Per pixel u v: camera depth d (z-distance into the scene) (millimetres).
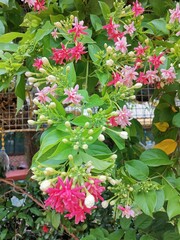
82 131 341
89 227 767
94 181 322
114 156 346
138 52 448
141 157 504
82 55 470
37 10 495
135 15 471
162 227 599
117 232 592
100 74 426
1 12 558
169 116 590
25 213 772
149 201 440
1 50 457
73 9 508
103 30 484
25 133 824
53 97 373
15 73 452
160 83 508
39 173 349
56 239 774
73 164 325
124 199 447
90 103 386
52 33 446
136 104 678
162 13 535
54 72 392
